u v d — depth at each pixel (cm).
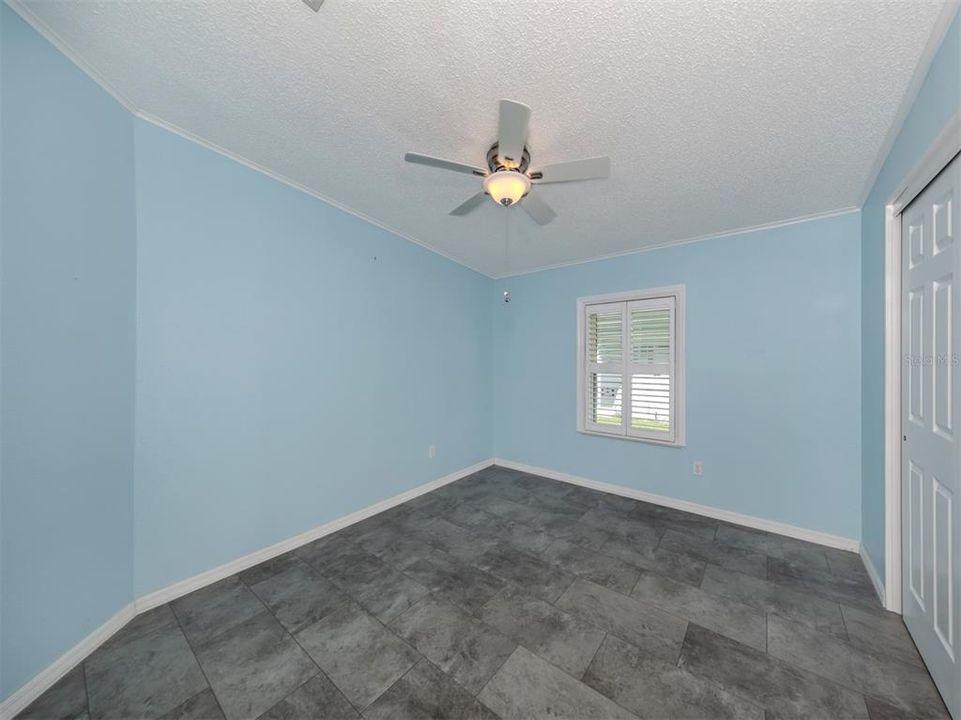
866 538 219
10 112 117
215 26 119
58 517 134
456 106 153
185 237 182
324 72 138
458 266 372
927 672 139
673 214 253
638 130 164
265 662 144
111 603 155
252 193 208
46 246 129
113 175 154
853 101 143
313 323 241
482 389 407
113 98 152
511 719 122
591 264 356
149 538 172
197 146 185
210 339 192
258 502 214
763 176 202
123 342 161
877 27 112
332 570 208
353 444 270
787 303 260
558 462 376
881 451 190
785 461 260
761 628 163
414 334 321
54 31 123
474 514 288
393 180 220
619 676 139
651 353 320
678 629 163
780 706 127
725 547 237
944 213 130
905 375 168
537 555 226
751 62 126
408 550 231
